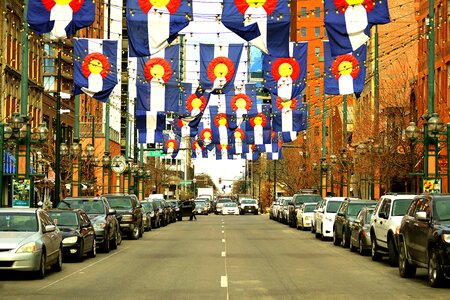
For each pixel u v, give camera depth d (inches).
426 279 1064.2
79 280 1047.6
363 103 3587.6
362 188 3651.6
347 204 1782.7
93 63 1801.2
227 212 5196.9
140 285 983.0
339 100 4458.7
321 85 4918.8
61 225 1364.4
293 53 1875.0
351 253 1572.3
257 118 2950.3
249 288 949.2
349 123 4047.7
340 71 1768.0
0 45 2586.1
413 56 3718.0
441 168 2251.5
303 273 1147.9
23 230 1088.8
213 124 2871.6
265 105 2960.1
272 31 1339.8
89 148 2507.4
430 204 997.8
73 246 1317.7
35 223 1102.4
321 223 2049.7
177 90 2159.2
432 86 1643.7
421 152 2313.0
